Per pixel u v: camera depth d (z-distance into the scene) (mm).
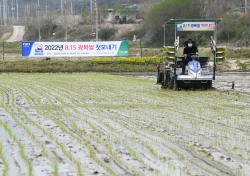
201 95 55469
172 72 60969
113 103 48000
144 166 22828
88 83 73438
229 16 166125
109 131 32000
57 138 29547
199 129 32875
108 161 23781
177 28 60344
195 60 59500
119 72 103500
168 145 27453
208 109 43469
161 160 24000
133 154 25188
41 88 64688
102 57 115000
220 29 160750
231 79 82812
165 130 32406
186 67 59500
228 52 126688
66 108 44094
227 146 27297
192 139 29297
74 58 117750
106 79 82562
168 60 60719
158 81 67438
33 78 84938
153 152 25672
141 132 31641
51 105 46312
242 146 27344
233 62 110812
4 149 26484
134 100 50531
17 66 106125
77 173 21688
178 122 35938
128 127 33594
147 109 43344
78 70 106375
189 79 58875
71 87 66188
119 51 111062
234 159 24328
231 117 38531
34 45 109125
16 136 30188
